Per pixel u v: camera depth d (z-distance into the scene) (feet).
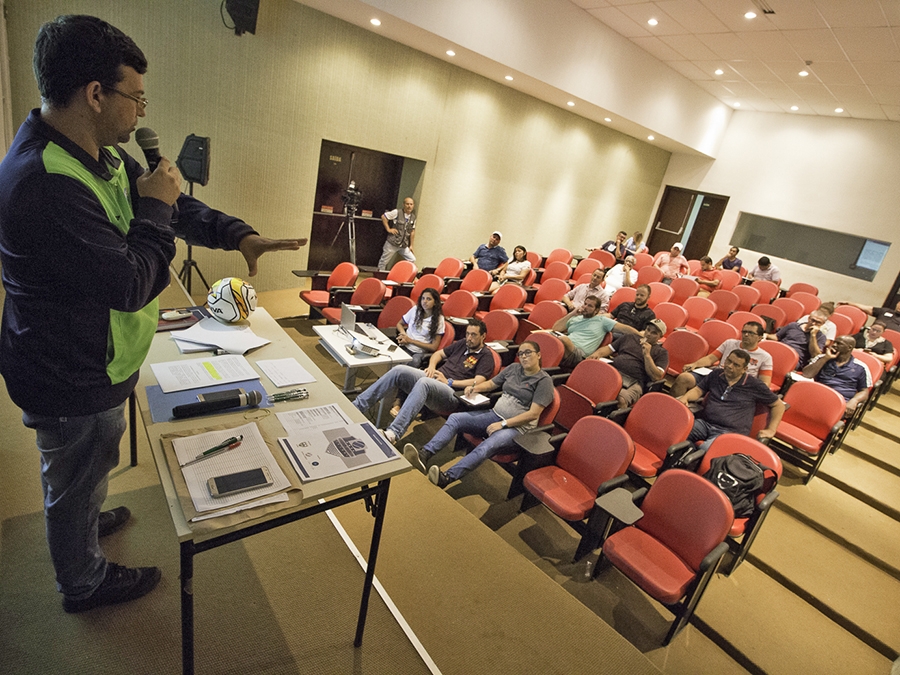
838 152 30.30
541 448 9.64
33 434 7.50
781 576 10.07
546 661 5.88
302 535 6.82
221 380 5.26
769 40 20.77
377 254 25.64
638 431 11.28
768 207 33.24
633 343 13.82
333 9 17.94
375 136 21.65
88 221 3.23
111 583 5.11
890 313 24.02
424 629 5.93
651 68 26.91
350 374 12.73
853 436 15.53
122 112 3.38
